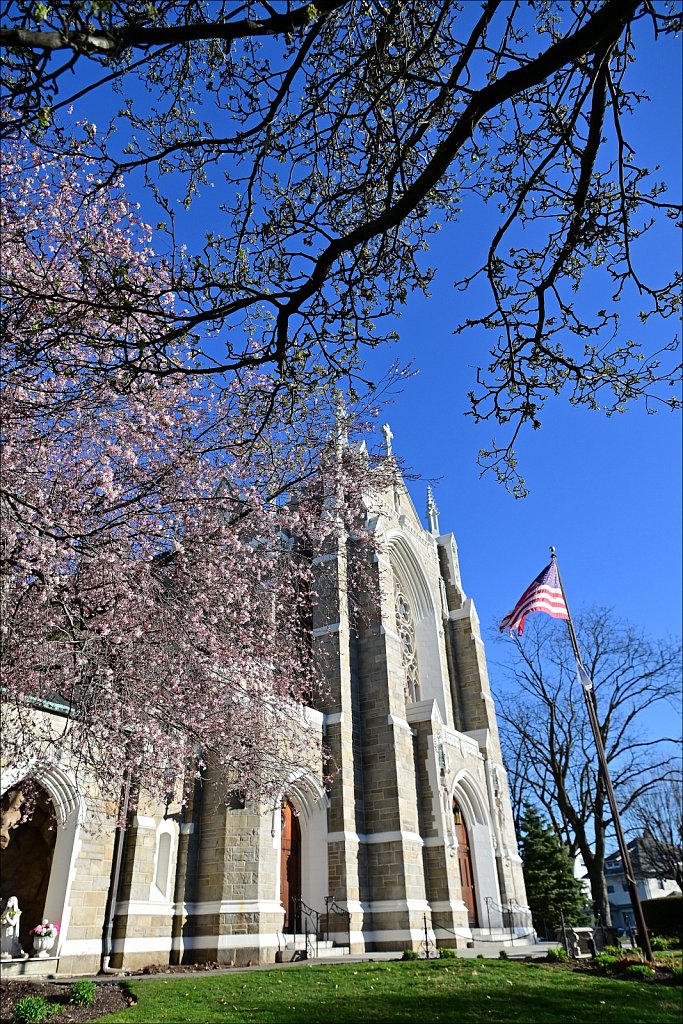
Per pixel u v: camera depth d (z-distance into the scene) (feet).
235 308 19.31
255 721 54.34
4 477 35.45
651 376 23.26
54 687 44.57
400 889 80.38
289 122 23.08
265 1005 43.75
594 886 130.52
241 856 67.31
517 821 172.04
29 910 60.29
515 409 24.49
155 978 52.54
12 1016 38.24
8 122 17.65
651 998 53.26
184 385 39.58
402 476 54.85
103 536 39.99
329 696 86.33
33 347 27.20
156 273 27.43
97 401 37.29
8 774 48.32
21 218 37.04
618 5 16.70
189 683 47.50
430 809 93.15
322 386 28.02
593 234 22.61
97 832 55.52
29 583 38.50
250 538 51.06
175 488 43.16
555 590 90.27
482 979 55.21
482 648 130.00
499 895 106.22
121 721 43.75
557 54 17.39
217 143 20.66
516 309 23.66
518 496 25.14
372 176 25.08
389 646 94.43
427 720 98.53
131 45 16.08
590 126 20.36
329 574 82.33
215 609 46.65
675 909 140.77
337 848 79.15
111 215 40.52
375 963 62.44
